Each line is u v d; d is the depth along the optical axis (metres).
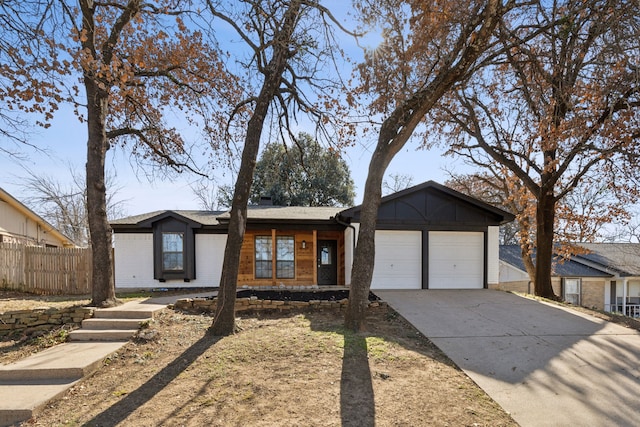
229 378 4.68
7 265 12.64
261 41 8.05
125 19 8.16
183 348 5.86
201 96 11.34
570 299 17.12
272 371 4.86
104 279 7.97
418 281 12.09
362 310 6.80
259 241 13.31
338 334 6.42
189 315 7.71
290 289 10.84
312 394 4.18
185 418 3.72
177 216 12.51
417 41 8.49
